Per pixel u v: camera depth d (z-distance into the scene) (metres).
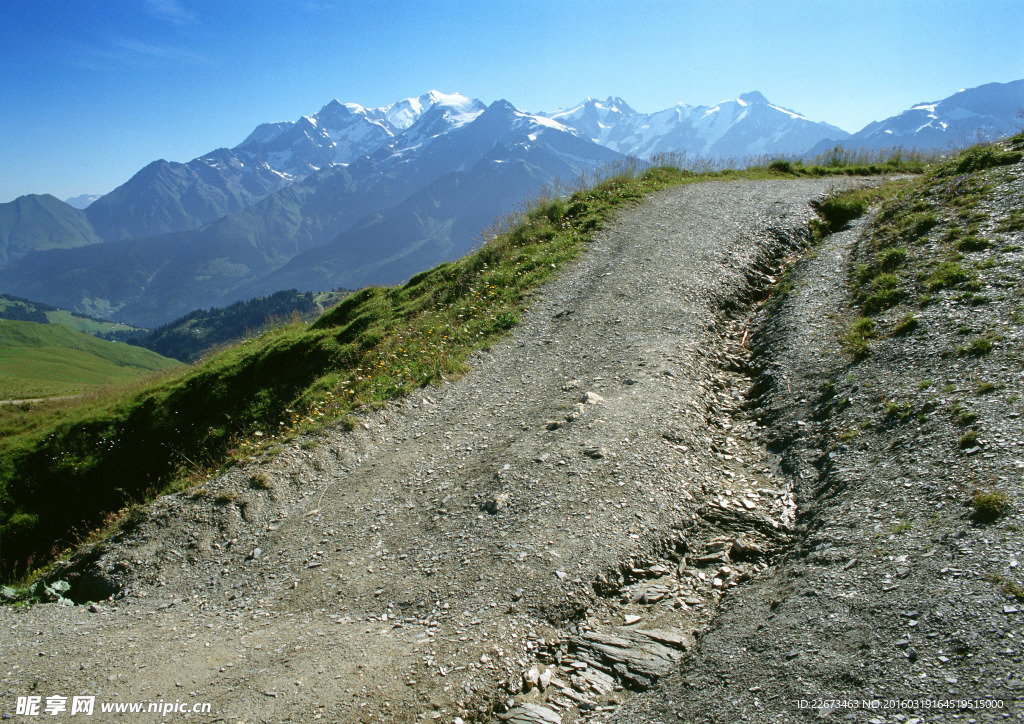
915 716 3.65
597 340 12.47
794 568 5.77
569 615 5.86
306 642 5.91
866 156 29.27
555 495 7.61
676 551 6.71
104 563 8.04
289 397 16.11
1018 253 9.97
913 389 7.68
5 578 14.68
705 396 9.91
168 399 19.14
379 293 22.77
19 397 43.28
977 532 5.04
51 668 5.71
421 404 11.72
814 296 12.04
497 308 15.28
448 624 5.88
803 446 7.93
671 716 4.43
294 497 9.30
